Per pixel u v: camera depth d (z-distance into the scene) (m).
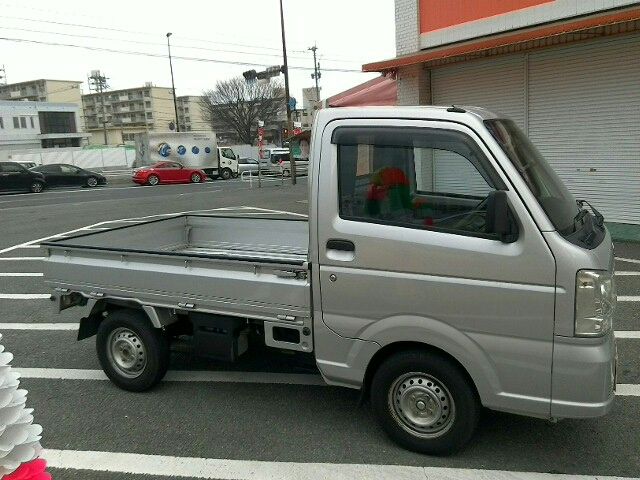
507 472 3.29
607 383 2.97
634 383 4.47
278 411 4.19
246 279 3.85
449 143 3.22
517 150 3.38
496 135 3.23
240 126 71.50
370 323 3.43
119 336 4.58
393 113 3.39
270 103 70.81
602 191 10.52
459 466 3.37
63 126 77.81
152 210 18.38
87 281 4.59
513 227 3.04
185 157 35.44
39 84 102.69
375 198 3.39
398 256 3.29
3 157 46.44
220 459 3.56
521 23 10.66
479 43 10.42
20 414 1.95
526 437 3.69
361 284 3.41
